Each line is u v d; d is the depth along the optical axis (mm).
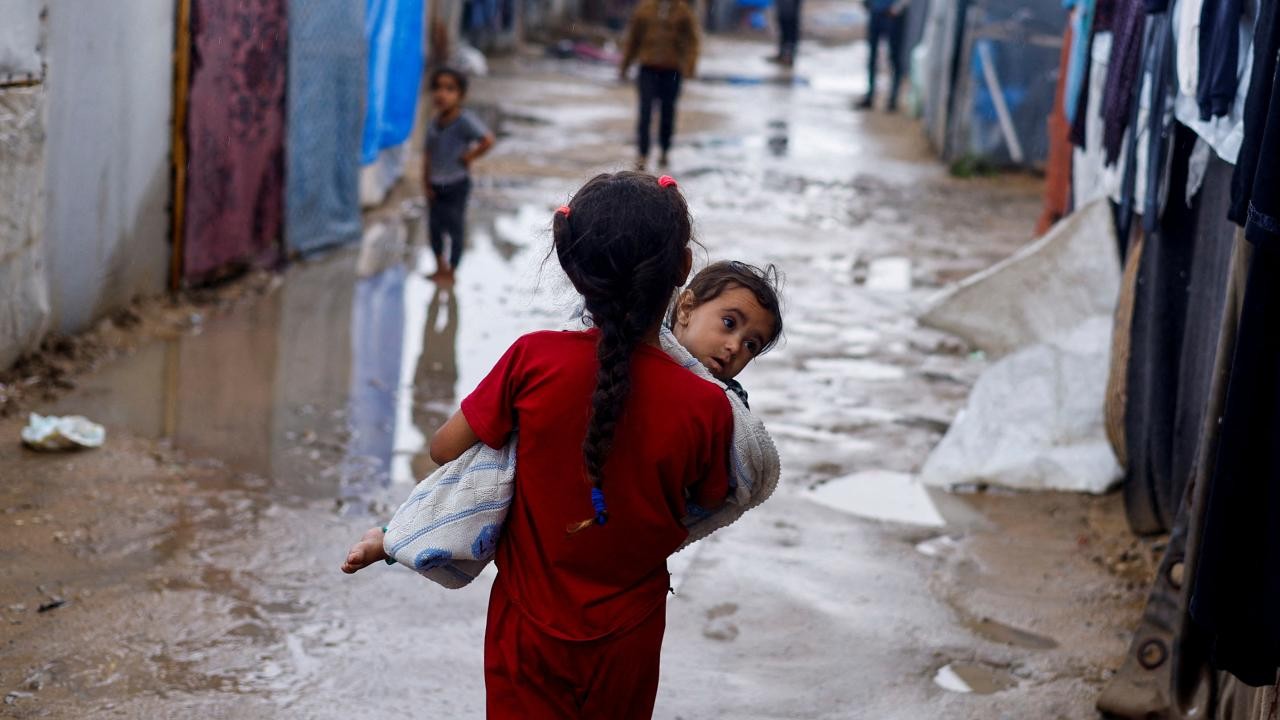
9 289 5852
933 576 4836
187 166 7410
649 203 2365
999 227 11781
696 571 4773
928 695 3996
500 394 2447
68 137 6195
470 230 10164
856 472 5867
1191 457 4770
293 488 5242
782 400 6801
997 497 5641
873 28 19797
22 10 5594
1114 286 6227
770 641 4281
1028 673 4156
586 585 2482
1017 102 14406
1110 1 6113
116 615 4121
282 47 8227
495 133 14781
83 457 5289
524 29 24953
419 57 11008
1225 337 3379
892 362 7562
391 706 3756
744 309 2576
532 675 2512
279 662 3949
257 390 6316
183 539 4691
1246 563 3023
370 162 10102
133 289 7129
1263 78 3039
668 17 13320
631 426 2402
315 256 8977
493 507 2498
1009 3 14203
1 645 3883
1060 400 5961
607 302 2363
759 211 11781
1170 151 4805
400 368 6871
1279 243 2859
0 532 4574
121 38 6582
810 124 17891
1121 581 4840
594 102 18016
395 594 4449
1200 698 3689
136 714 3604
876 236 11039
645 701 2613
